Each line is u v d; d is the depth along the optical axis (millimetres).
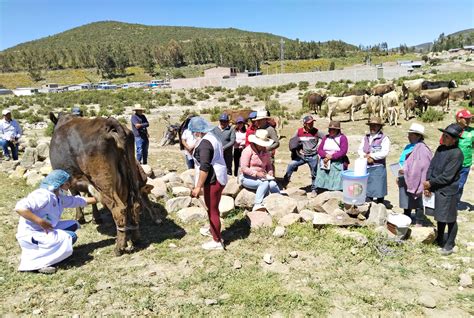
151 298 4789
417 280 5148
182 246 6246
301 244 6113
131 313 4504
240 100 36594
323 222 6516
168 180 8914
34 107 38094
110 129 5574
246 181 7535
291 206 7102
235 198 7988
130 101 38656
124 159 5746
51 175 5625
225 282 5098
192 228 6969
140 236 6297
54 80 132000
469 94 23984
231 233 6672
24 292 4984
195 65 153125
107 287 5035
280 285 5023
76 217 7355
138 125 11664
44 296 4883
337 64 129625
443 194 5715
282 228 6461
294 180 11047
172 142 18203
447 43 165625
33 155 12305
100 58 140375
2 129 13469
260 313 4457
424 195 5980
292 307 4547
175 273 5387
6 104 40188
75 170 5957
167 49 159000
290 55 153125
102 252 6082
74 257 5957
